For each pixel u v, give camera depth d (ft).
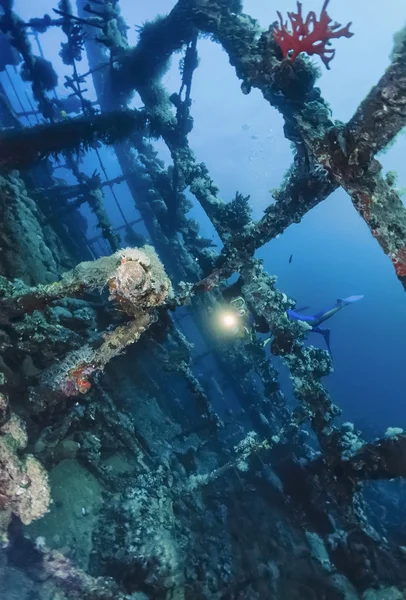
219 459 34.40
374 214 13.37
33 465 15.60
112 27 34.32
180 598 20.11
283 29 15.17
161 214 40.98
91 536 21.20
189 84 32.22
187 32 28.45
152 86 33.96
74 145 28.84
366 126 12.28
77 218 43.78
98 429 25.48
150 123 32.96
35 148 26.76
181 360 32.14
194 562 23.25
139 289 12.21
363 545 25.44
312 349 25.11
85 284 13.96
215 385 45.47
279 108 19.43
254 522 28.86
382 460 21.57
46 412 20.36
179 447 31.73
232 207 26.50
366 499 39.09
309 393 24.45
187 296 22.09
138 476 25.13
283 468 28.35
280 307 24.20
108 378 30.42
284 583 25.27
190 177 29.71
